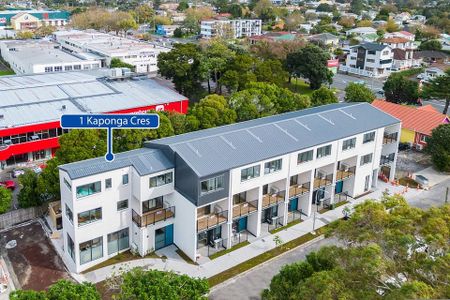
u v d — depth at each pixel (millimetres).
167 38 176125
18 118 56656
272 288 26922
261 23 197375
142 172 35469
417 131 64688
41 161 58156
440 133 58094
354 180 48250
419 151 64875
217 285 34562
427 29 173625
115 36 145000
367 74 118812
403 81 86875
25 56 109875
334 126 46906
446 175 56688
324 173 46344
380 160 51938
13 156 56719
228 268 36562
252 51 107000
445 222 23375
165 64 81562
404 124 66312
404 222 23828
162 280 23922
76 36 138375
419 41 162750
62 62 102812
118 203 36469
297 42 109562
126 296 23031
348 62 123625
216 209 39156
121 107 63969
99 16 178125
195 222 36188
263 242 40281
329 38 150500
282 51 103375
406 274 21422
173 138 41531
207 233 39250
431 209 25266
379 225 24547
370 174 50219
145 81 77062
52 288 23609
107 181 35219
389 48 118438
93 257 36125
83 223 34750
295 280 26609
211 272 36000
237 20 188875
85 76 79812
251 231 41375
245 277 35656
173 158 37188
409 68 126312
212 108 56188
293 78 108750
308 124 46344
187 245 37594
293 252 39062
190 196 36156
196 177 35031
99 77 77062
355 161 47906
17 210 41719
